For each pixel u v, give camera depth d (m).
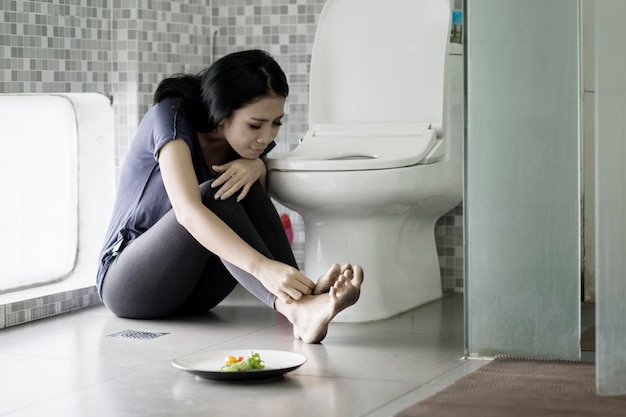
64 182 3.29
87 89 3.18
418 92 3.04
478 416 1.79
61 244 3.29
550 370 2.16
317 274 2.84
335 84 3.15
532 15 2.25
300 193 2.69
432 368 2.22
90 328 2.72
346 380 2.10
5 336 2.63
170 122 2.56
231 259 2.42
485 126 2.30
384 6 3.13
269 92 2.53
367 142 2.92
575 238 2.26
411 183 2.77
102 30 3.24
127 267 2.71
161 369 2.22
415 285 3.06
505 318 2.31
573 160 2.25
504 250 2.30
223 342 2.51
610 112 1.92
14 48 2.88
